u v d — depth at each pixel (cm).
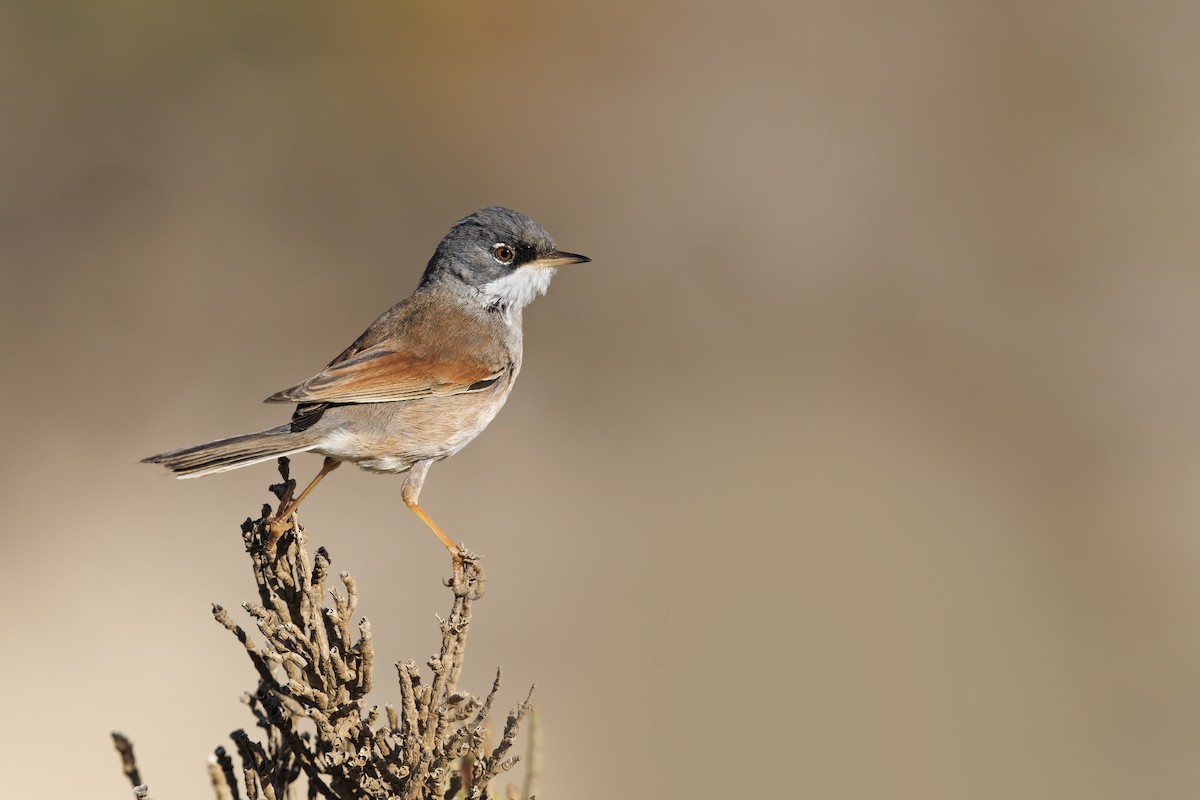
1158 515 1984
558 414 2178
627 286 2516
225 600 1655
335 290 2344
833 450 2084
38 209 2369
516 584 1712
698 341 2386
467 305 1063
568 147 2741
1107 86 2822
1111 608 1728
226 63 2625
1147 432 2211
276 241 2419
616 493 1955
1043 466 2098
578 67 2886
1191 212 2589
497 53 2794
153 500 1839
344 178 2567
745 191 2678
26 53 2494
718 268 2525
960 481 2025
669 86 2866
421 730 700
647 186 2692
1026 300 2480
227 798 692
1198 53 2780
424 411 965
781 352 2386
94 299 2227
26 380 2047
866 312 2453
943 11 3008
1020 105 2798
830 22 3028
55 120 2484
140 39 2559
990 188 2683
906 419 2194
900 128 2806
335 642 737
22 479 1845
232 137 2572
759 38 3003
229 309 2250
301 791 1095
